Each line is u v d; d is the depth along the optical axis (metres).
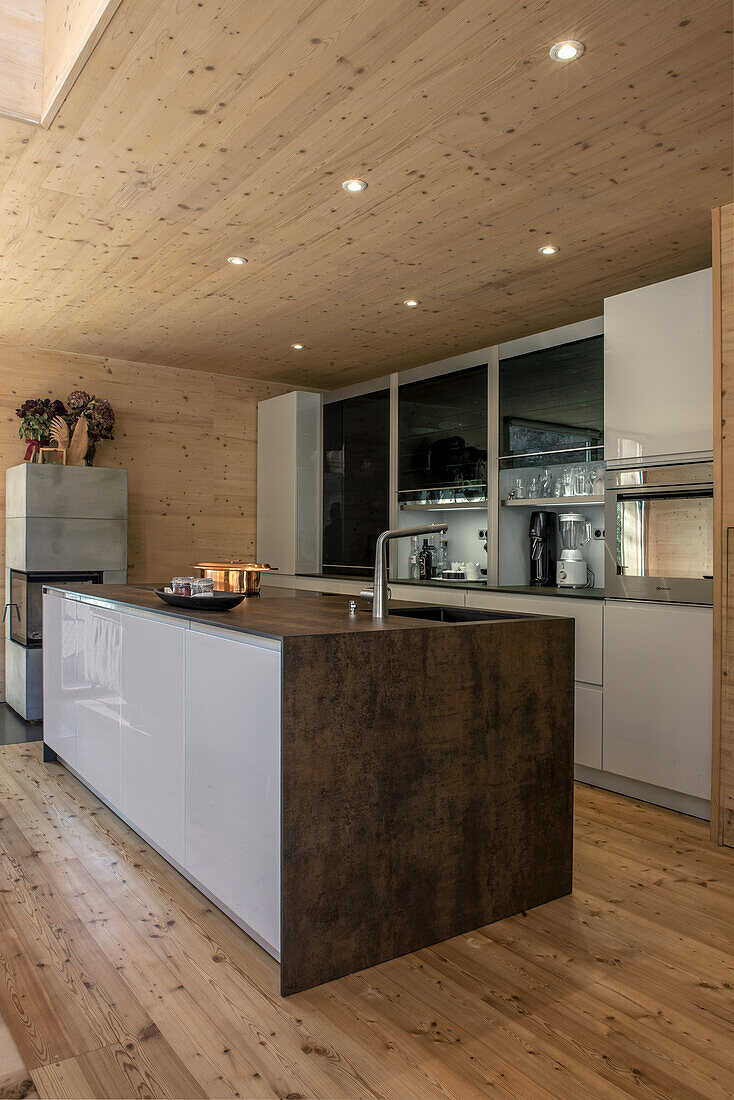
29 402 5.27
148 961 2.11
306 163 2.82
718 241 3.03
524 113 2.48
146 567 6.05
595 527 4.66
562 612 3.97
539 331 5.16
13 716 5.04
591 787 3.85
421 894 2.21
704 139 2.65
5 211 3.26
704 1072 1.68
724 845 3.03
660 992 2.00
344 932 2.05
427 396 5.44
